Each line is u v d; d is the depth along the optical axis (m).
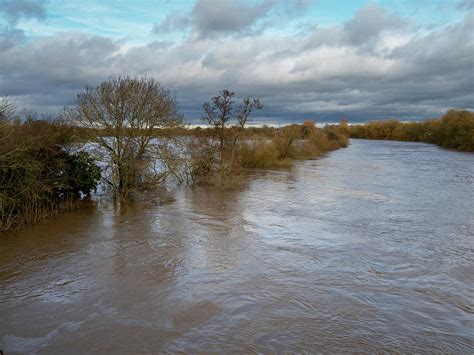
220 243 12.38
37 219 15.20
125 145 19.67
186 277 9.71
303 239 12.76
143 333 7.18
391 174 30.36
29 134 14.86
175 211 16.89
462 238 12.92
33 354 6.58
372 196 20.61
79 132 18.56
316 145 53.78
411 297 8.62
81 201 18.73
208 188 23.02
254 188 23.14
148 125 20.09
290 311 7.96
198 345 6.79
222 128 24.89
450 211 16.97
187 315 7.82
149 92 19.84
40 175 15.59
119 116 19.16
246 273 9.94
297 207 17.73
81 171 18.16
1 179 14.00
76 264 10.59
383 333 7.15
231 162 25.41
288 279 9.55
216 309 8.05
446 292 8.88
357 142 99.94
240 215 16.14
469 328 7.35
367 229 13.99
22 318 7.75
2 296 8.70
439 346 6.76
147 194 20.45
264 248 11.87
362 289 9.00
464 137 62.97
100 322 7.58
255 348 6.70
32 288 9.11
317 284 9.27
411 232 13.62
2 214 13.76
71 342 6.91
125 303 8.35
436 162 41.22
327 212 16.72
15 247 11.98
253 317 7.73
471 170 33.41
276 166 35.19
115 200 19.06
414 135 102.50
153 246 12.10
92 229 14.00
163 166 21.47
